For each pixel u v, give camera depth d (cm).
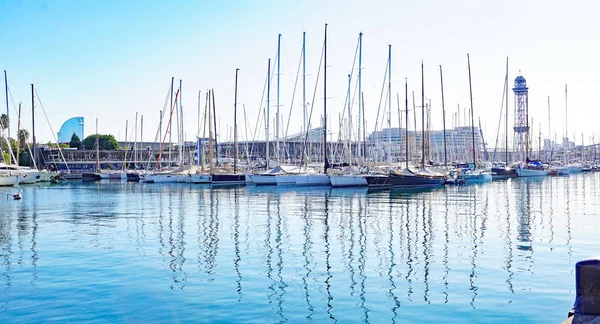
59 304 1689
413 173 7488
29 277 2033
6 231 3244
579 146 19525
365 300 1719
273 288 1866
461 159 12669
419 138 12362
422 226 3381
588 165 16350
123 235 3052
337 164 8581
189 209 4559
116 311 1617
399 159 9681
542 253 2448
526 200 5400
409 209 4456
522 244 2694
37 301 1723
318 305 1669
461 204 4928
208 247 2647
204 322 1517
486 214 4072
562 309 1600
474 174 9219
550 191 6831
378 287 1873
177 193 6750
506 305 1647
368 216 3938
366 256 2411
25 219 3891
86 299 1742
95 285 1909
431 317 1547
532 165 12062
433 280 1961
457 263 2245
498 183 8969
